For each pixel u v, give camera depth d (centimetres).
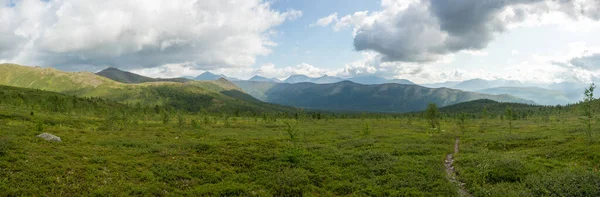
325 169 3012
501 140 4925
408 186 2494
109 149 3406
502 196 2130
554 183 2200
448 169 3147
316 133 6900
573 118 11538
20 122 6525
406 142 5066
